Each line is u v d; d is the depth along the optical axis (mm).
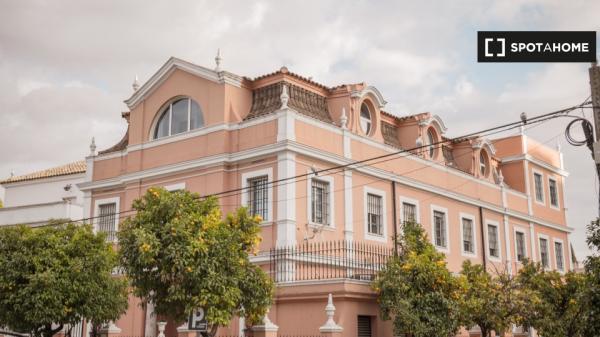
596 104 14242
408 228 20562
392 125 30016
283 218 22203
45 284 17094
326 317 18578
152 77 27250
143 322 24766
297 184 22875
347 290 18297
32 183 39875
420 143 29250
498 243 34062
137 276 14953
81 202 37219
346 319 18281
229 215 16031
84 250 18375
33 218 33312
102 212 28734
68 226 19156
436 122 30672
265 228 22719
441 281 18312
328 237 23562
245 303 15484
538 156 39688
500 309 18344
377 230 26281
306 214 23031
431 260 18938
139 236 14289
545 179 40406
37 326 18016
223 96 24812
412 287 18250
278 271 20969
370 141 26578
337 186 24547
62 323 18266
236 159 24047
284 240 21953
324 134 24375
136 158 27344
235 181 24172
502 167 38781
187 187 25312
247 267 15602
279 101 24609
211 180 24500
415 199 28500
